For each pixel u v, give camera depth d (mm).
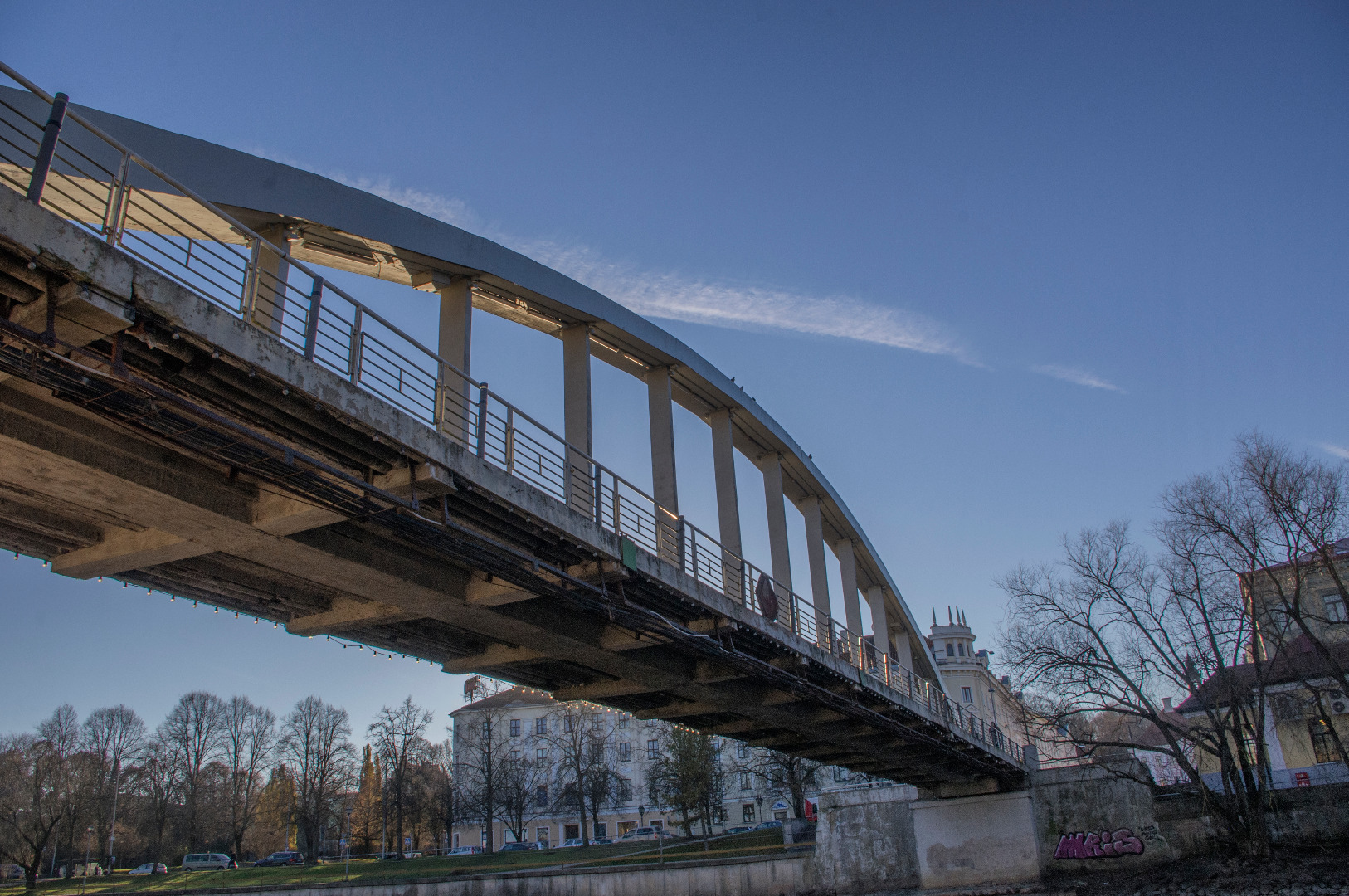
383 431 12297
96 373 9086
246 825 80875
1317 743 41688
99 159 15148
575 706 82625
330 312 12188
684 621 20969
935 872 41312
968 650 93562
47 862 76875
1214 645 34594
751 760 82438
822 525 39719
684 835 69312
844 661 26531
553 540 16125
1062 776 41344
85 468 10758
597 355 27766
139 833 80750
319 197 18328
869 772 38812
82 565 13508
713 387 30234
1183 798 39844
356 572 14398
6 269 8648
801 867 46031
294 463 11242
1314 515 33625
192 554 13320
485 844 92875
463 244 21328
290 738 79875
